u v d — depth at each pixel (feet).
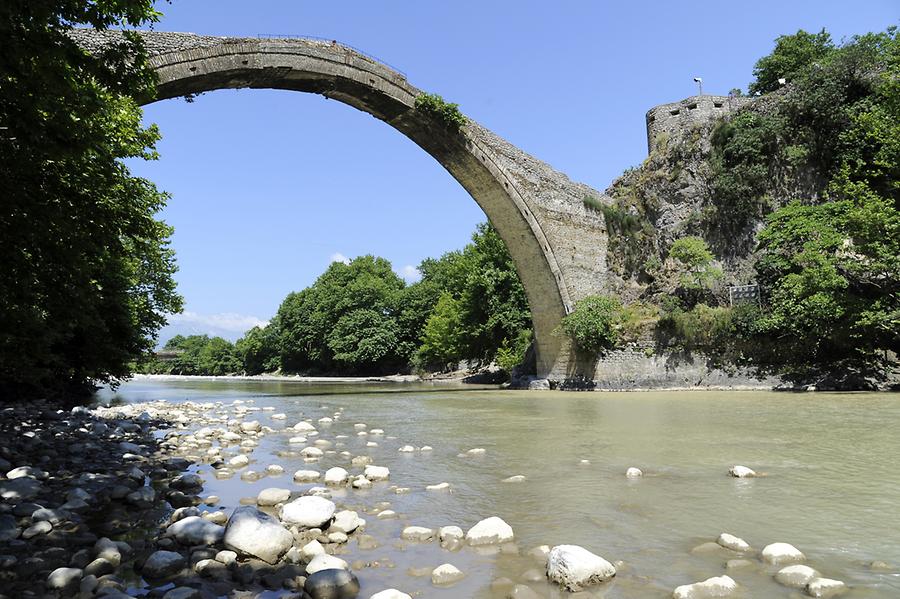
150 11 27.02
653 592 13.05
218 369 419.13
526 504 21.20
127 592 13.51
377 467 26.53
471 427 46.93
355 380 221.87
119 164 40.83
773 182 103.19
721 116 111.96
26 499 21.52
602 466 28.35
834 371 79.51
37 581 13.80
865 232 77.25
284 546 16.29
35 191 27.43
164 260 96.94
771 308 89.56
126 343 79.66
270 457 32.81
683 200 112.37
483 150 103.81
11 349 49.90
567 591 13.15
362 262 284.82
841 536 16.66
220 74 78.48
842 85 97.96
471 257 169.99
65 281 33.01
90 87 24.56
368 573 14.49
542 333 115.85
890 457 29.14
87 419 48.34
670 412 55.01
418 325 244.83
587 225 117.70
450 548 16.38
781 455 30.09
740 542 15.89
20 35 21.61
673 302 100.58
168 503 22.20
